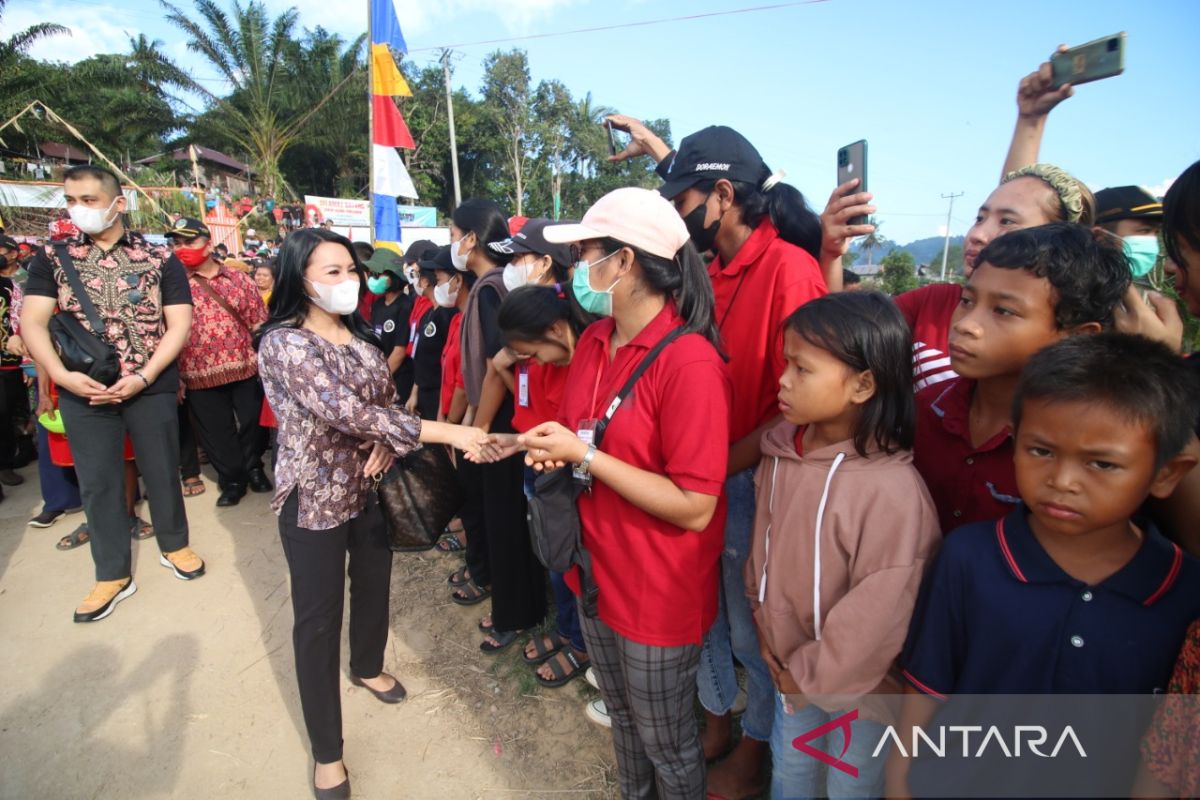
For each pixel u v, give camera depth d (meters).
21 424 4.69
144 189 16.83
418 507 2.17
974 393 1.30
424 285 4.02
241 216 18.97
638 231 1.38
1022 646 0.95
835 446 1.32
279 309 1.92
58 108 22.22
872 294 1.27
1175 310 1.63
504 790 2.05
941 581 1.05
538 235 2.50
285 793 2.05
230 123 24.80
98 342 2.78
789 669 1.31
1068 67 1.58
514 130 38.44
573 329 2.02
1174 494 1.04
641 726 1.56
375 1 5.98
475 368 2.71
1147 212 1.71
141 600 3.08
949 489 1.31
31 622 2.89
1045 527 0.96
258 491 4.42
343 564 1.99
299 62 24.78
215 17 22.92
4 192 14.00
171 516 3.21
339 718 2.01
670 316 1.48
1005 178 1.54
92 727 2.30
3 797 2.03
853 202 1.68
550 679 2.49
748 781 1.93
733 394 1.75
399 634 2.85
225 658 2.68
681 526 1.39
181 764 2.16
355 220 18.97
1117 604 0.91
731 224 1.76
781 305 1.62
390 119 6.16
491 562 2.51
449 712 2.38
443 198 37.72
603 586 1.54
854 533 1.25
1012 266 1.10
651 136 2.62
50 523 3.80
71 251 2.82
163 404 3.07
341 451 1.94
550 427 1.40
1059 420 0.86
